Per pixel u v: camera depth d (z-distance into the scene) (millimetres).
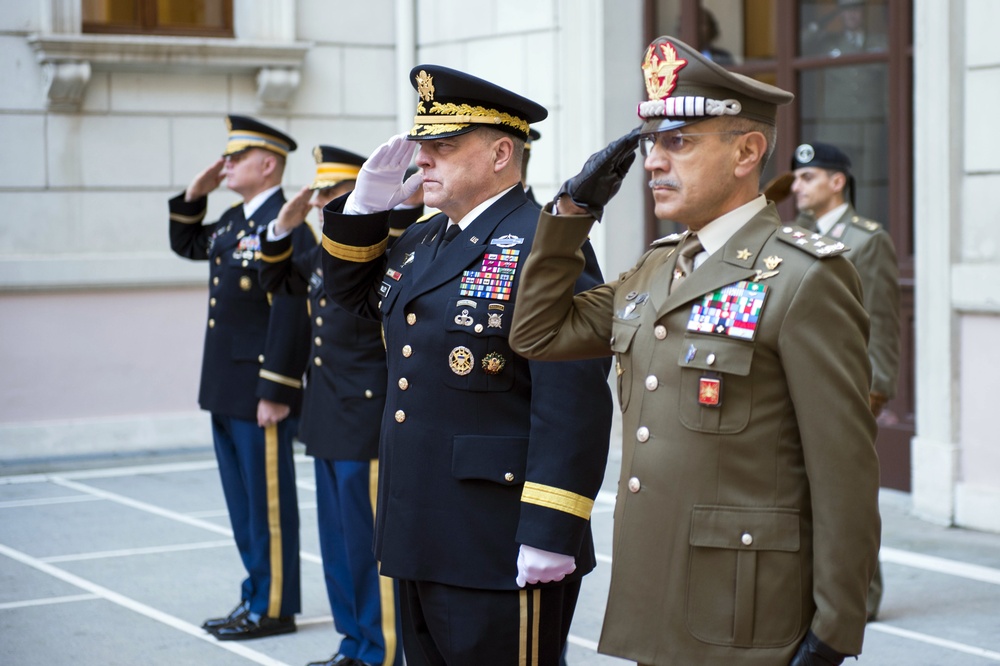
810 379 1987
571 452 2486
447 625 2625
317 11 8328
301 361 4238
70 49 7504
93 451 7797
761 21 6871
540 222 2197
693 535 2041
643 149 2168
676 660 2047
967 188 5566
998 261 5461
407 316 2697
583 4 7211
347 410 3805
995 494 5508
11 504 6613
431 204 2697
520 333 2256
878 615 4473
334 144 8430
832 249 2041
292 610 4414
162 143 7941
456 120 2645
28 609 4734
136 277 7820
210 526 6117
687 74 2055
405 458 2652
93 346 7801
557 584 2633
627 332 2182
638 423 2137
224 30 8195
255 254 4395
